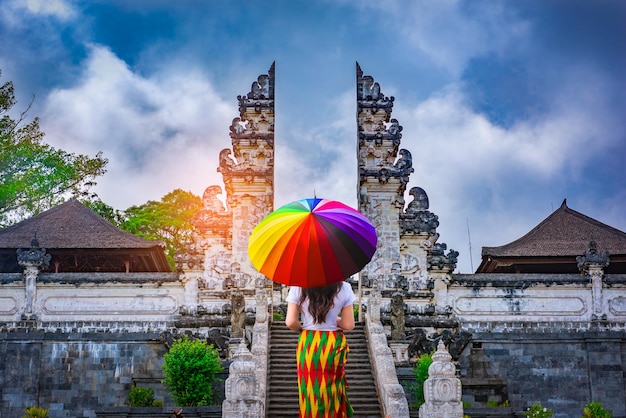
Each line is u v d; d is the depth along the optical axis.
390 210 42.09
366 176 42.16
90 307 39.84
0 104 49.78
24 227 44.53
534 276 40.56
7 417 37.16
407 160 42.44
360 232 10.30
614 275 40.50
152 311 40.03
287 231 10.20
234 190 41.97
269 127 42.94
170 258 63.97
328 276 10.16
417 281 41.09
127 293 40.16
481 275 40.94
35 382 37.53
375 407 26.83
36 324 39.34
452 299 40.69
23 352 37.88
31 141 53.28
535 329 39.91
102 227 44.69
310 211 10.30
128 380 37.81
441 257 40.94
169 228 64.81
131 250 43.06
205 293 40.31
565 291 40.44
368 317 31.94
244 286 40.72
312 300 10.28
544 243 45.22
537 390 38.09
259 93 43.22
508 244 45.59
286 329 32.66
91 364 37.91
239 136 42.47
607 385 37.81
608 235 45.53
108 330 39.47
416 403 31.53
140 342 38.19
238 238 41.31
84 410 37.44
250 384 21.95
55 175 55.38
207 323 39.47
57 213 45.78
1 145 50.84
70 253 43.16
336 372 10.16
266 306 32.19
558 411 37.88
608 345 38.16
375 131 43.16
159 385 36.53
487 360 38.50
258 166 42.41
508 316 40.31
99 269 46.28
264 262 10.30
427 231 41.53
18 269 44.12
